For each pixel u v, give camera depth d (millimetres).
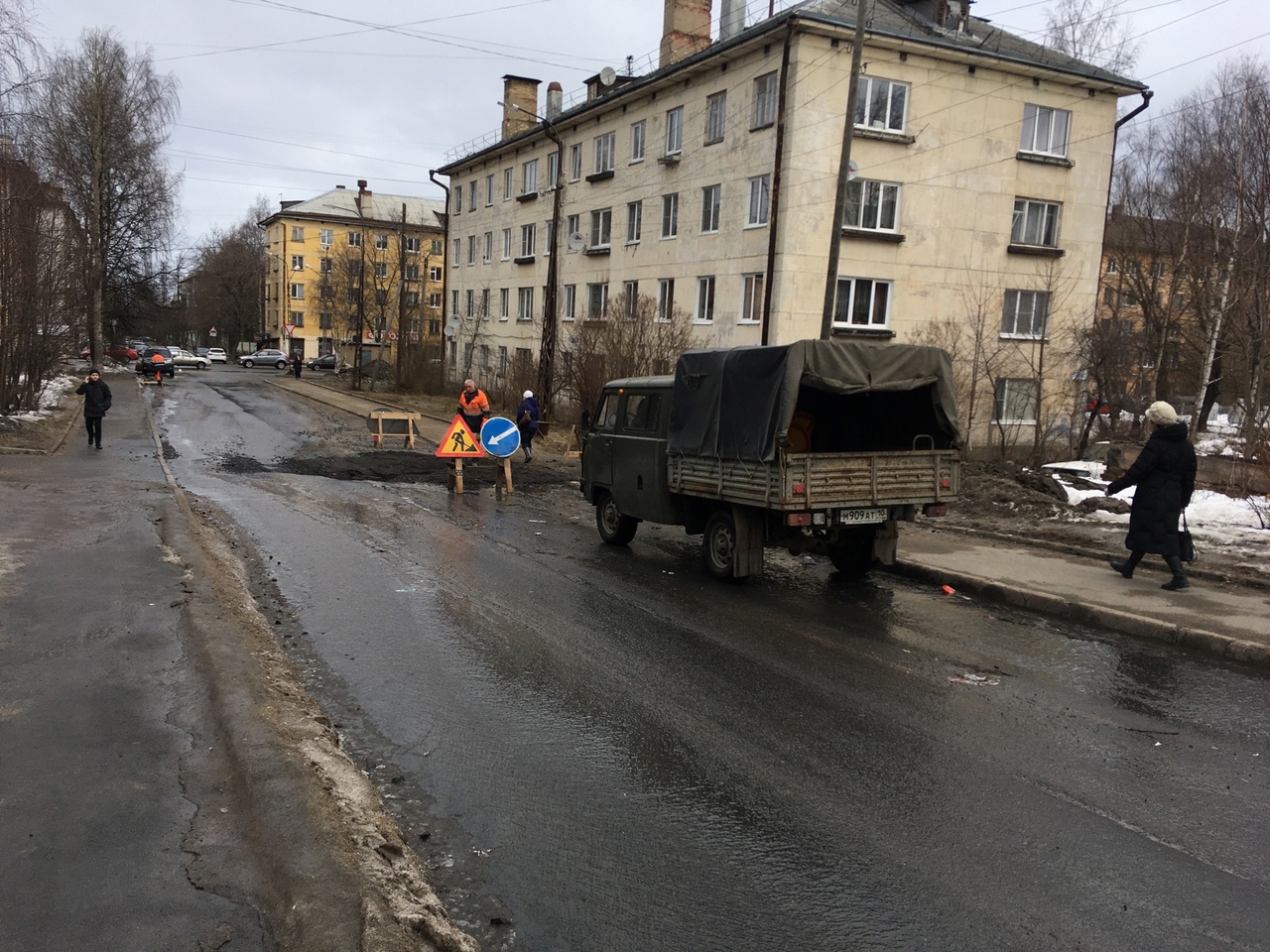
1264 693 6312
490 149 42625
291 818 3557
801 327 24016
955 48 24203
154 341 90188
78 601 6785
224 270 96062
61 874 3150
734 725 5465
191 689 5078
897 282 24875
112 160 43469
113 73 43031
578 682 6176
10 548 8547
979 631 7855
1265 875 3844
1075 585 9039
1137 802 4535
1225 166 27812
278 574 9219
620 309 26922
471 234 46719
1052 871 3836
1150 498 8930
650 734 5289
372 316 66250
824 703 5895
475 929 3285
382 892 3195
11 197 20953
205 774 4000
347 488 16266
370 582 9023
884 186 24625
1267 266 19828
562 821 4176
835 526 9242
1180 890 3705
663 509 10570
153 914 2924
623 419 11477
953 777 4789
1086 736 5441
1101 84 26188
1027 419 26484
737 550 9383
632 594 8930
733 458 9281
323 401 36875
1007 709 5879
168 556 8508
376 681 6074
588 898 3521
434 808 4273
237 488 15469
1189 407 39250
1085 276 27297
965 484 14938
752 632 7633
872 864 3863
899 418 10297
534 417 21422
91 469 16094
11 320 21500
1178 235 32594
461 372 46219
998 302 26078
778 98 23797
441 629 7422
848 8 24766
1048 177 26422
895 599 9078
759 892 3609
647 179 30406
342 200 89688
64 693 4926
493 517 13844
